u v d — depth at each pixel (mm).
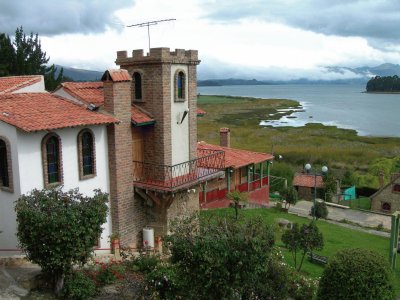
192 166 23344
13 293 13906
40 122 16797
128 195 20719
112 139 19734
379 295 15062
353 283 15156
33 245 13516
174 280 14055
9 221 17219
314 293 18062
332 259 16062
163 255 19094
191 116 23016
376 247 30281
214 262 11836
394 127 106750
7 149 16578
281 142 73312
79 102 20094
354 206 48500
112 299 14555
